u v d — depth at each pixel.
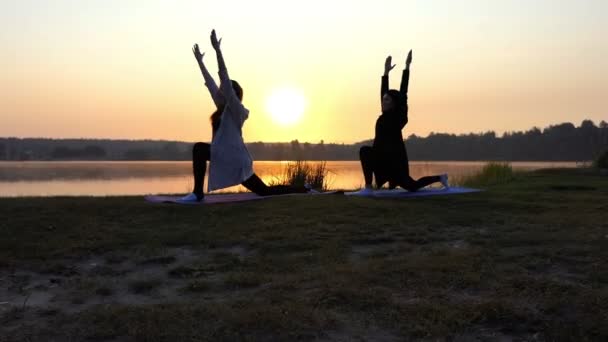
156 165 86.38
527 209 7.72
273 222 6.48
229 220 6.65
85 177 38.31
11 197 8.36
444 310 3.53
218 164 7.73
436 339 3.17
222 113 7.78
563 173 17.97
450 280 4.18
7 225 6.23
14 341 3.20
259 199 8.12
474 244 5.52
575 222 6.57
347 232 6.00
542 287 3.95
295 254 5.17
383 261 4.75
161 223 6.54
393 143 8.62
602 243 5.31
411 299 3.82
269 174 17.33
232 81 8.06
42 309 3.78
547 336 3.16
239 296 3.96
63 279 4.53
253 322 3.33
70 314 3.64
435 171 27.38
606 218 6.84
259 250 5.34
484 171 16.83
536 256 4.93
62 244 5.52
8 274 4.66
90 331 3.30
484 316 3.43
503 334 3.25
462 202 8.18
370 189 8.77
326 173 14.26
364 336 3.22
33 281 4.48
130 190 23.02
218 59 7.51
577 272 4.44
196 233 5.98
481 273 4.34
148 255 5.16
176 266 4.86
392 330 3.30
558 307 3.57
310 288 4.07
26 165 84.81
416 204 7.89
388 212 7.18
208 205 7.57
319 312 3.51
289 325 3.30
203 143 7.93
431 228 6.33
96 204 7.49
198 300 3.90
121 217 6.82
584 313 3.45
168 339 3.14
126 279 4.51
